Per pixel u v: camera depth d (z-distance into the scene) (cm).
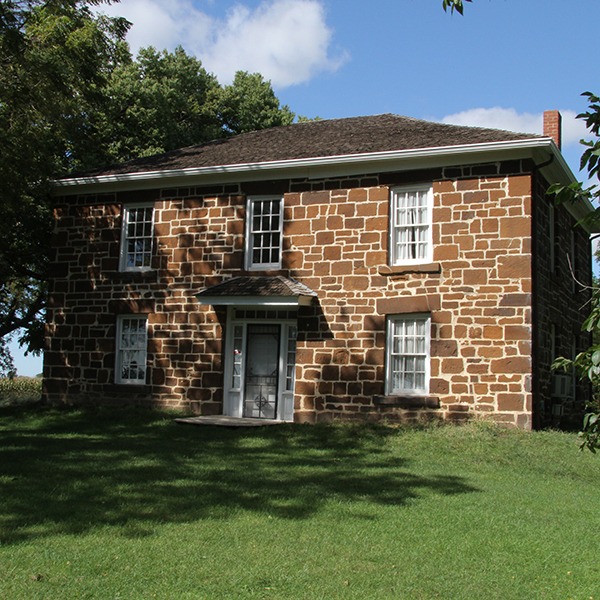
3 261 2256
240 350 1855
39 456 1278
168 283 1911
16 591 618
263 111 3350
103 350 1967
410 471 1216
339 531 832
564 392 1730
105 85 2125
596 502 1044
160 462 1241
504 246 1596
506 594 650
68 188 2030
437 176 1667
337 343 1725
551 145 1560
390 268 1686
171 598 613
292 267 1784
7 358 2759
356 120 2167
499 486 1123
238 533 810
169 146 2889
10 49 1722
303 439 1516
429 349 1642
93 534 795
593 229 525
